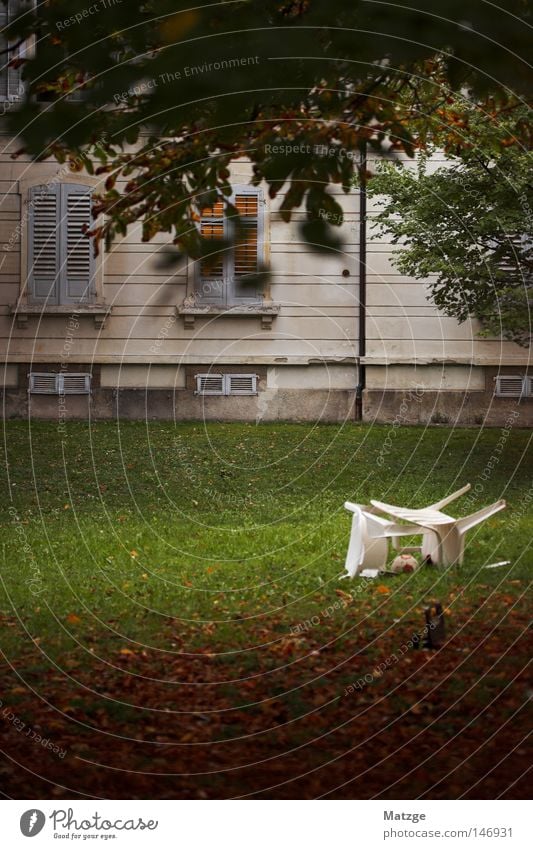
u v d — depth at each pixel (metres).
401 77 7.64
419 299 21.67
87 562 11.33
